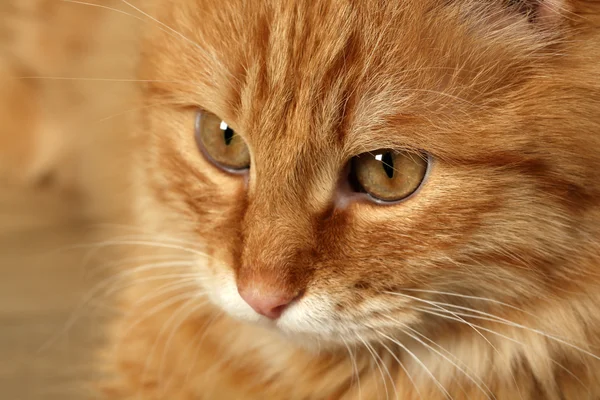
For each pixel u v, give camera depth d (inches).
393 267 14.1
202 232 15.0
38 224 20.8
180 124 15.1
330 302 14.1
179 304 16.3
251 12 14.2
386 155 13.8
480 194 13.8
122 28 17.8
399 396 15.3
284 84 13.9
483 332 14.8
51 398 16.7
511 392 14.9
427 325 14.8
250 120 14.1
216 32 14.4
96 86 19.3
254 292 14.1
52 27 20.6
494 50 13.8
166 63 15.0
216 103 14.4
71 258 19.9
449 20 13.8
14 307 18.4
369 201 14.1
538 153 13.7
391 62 13.7
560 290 14.3
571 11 13.6
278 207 14.1
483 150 13.6
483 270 14.1
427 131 13.6
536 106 13.7
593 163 13.7
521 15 13.9
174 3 15.1
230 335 16.0
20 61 21.3
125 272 17.1
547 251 14.0
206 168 15.0
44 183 22.0
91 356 17.4
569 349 14.6
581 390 14.8
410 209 13.9
